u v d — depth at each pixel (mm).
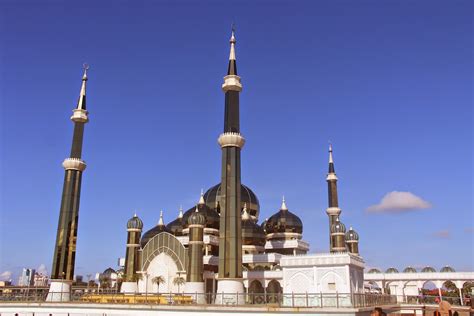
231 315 48312
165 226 90125
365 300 49281
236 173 60312
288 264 57500
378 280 86812
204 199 91500
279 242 84562
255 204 91125
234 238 56969
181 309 51156
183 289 73375
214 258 76812
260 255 77812
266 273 71438
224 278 55688
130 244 78312
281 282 70562
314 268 55750
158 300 56375
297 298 48469
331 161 88562
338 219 83062
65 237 70188
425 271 90312
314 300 47500
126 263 77438
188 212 86125
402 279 85375
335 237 75438
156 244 78500
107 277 101750
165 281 75438
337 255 54656
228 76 65812
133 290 75438
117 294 62562
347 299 45438
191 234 67188
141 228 80188
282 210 90188
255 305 48625
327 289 54250
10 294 64500
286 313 45438
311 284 55406
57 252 69375
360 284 58750
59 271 68000
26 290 68438
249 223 83562
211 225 82375
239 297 53500
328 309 43812
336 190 86188
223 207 59188
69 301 60219
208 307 49781
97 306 56281
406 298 73812
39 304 59969
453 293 100188
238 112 64312
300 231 88938
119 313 54562
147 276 77500
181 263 75125
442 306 22875
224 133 62688
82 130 77125
